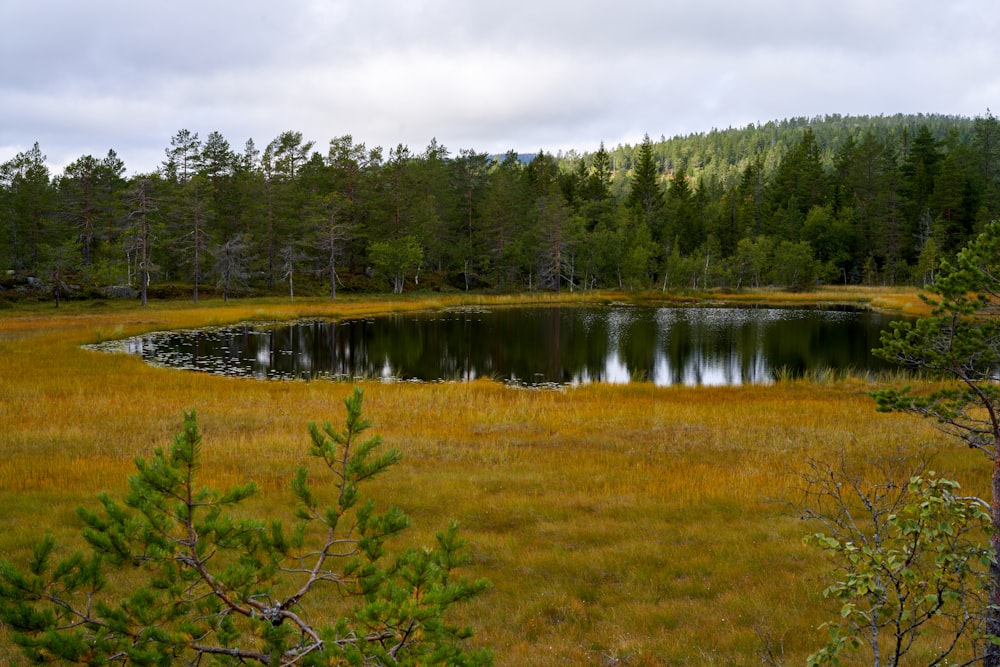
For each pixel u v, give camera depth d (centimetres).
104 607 379
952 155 10194
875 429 1786
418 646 387
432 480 1300
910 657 654
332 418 1886
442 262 9100
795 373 3338
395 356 3828
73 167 6844
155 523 412
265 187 7294
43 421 1781
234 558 838
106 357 3073
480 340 4478
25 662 528
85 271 6012
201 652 386
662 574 895
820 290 8869
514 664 668
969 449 1505
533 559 941
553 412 2073
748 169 12656
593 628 752
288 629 385
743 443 1641
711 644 705
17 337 3659
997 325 793
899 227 9681
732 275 8981
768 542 995
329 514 480
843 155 12469
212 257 7081
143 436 1627
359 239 8194
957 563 447
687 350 4106
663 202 11581
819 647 689
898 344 827
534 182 10838
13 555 876
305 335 4559
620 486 1286
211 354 3650
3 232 6669
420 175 8712
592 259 8912
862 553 440
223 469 1318
